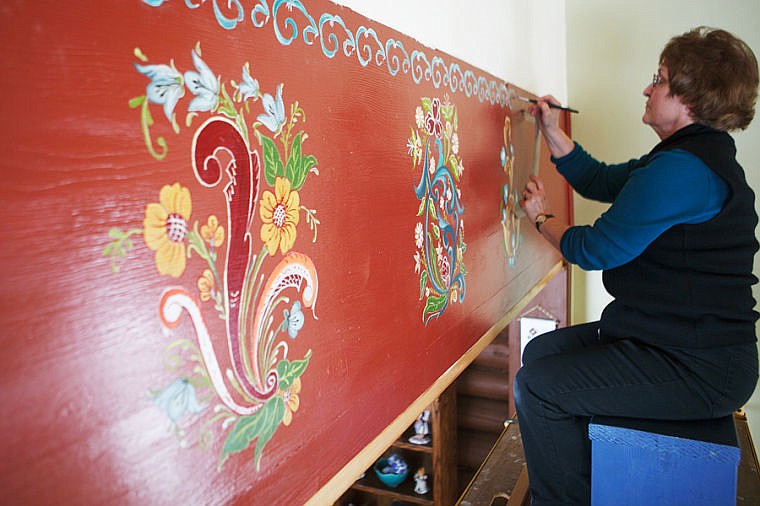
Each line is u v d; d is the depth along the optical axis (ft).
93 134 1.67
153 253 1.86
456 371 4.73
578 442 4.79
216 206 2.12
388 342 3.57
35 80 1.52
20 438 1.48
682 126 4.64
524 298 6.97
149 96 1.84
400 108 3.69
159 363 1.89
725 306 4.30
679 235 4.35
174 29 1.94
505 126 6.08
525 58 7.07
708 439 4.14
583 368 4.55
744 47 4.34
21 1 1.49
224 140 2.16
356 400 3.19
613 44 9.45
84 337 1.64
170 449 1.94
